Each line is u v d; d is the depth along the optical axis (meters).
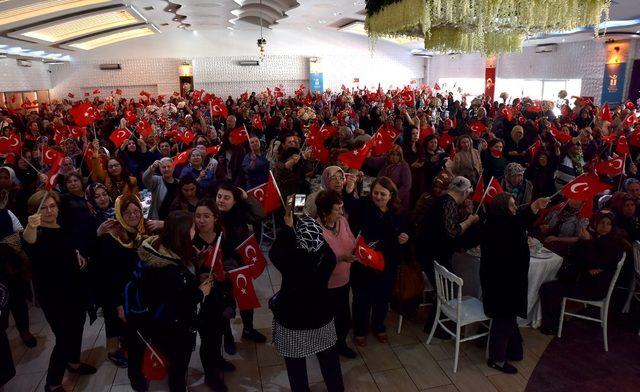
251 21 22.97
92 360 3.82
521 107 13.20
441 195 3.97
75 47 21.19
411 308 4.28
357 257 2.99
